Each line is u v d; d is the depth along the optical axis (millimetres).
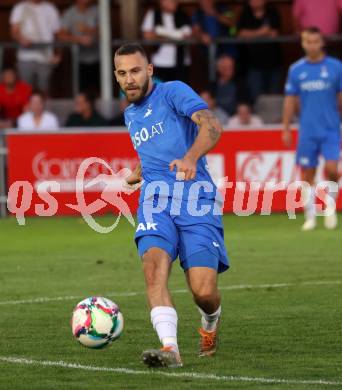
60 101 67375
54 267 40156
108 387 21000
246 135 56250
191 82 69562
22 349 25094
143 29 66875
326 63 49531
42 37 68000
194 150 21609
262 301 31766
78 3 68375
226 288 34375
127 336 26531
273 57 66125
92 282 36250
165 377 21750
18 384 21438
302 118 50156
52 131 56594
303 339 25953
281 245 45469
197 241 22594
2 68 71938
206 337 23812
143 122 23172
